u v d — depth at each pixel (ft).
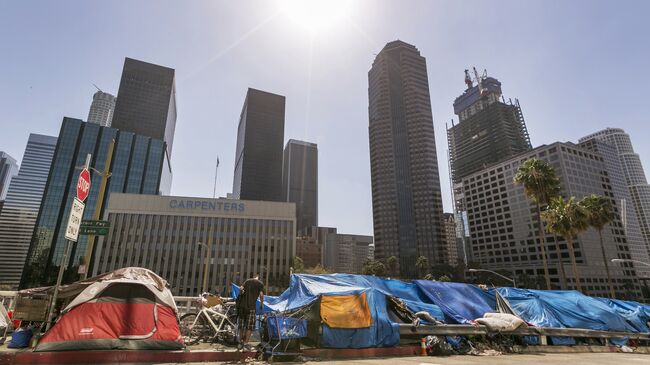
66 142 492.54
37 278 419.13
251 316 25.88
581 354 37.45
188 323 32.40
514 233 501.15
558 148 463.01
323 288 33.99
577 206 150.10
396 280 43.24
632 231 529.04
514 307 45.39
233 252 346.74
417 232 573.74
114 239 323.57
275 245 358.84
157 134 622.95
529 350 37.60
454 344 34.12
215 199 359.05
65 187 474.49
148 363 21.93
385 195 614.34
